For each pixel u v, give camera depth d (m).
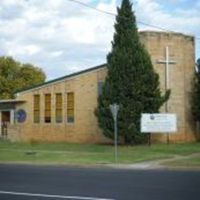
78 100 48.97
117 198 16.48
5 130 54.91
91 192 17.92
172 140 46.81
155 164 30.78
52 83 51.12
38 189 18.75
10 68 87.94
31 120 52.72
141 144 43.50
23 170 27.05
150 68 43.31
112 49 43.88
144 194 17.42
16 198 16.41
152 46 46.78
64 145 44.94
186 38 48.59
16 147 43.44
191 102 48.44
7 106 55.50
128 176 23.84
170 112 47.03
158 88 43.66
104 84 43.66
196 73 48.62
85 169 28.34
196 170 28.27
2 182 21.05
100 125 43.69
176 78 47.62
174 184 20.47
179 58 47.94
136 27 43.88
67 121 49.78
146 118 42.03
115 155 33.69
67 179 22.30
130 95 42.84
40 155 36.03
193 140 48.50
